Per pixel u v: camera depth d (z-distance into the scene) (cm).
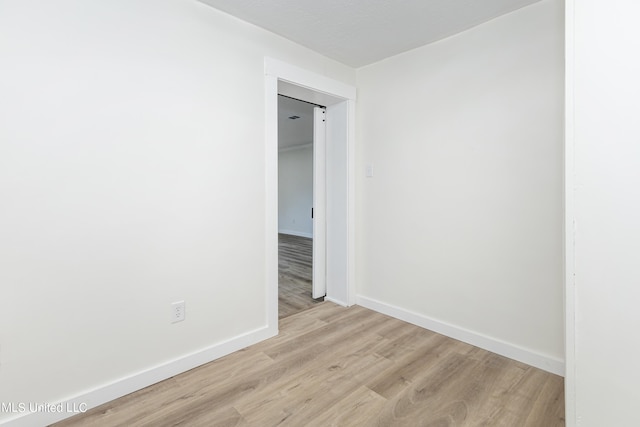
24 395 136
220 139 198
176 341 182
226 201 202
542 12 181
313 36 227
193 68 185
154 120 170
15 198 133
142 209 167
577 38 118
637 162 108
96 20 150
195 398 160
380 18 202
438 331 235
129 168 162
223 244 202
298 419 145
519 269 194
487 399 159
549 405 154
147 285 170
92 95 150
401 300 260
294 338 227
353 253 293
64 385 146
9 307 132
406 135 251
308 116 494
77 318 149
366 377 178
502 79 198
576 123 119
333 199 303
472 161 213
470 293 217
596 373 118
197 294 190
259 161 219
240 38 206
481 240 210
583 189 119
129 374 165
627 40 108
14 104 131
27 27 133
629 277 111
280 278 396
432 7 189
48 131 139
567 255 123
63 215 144
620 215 112
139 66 164
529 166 188
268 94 221
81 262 149
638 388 110
